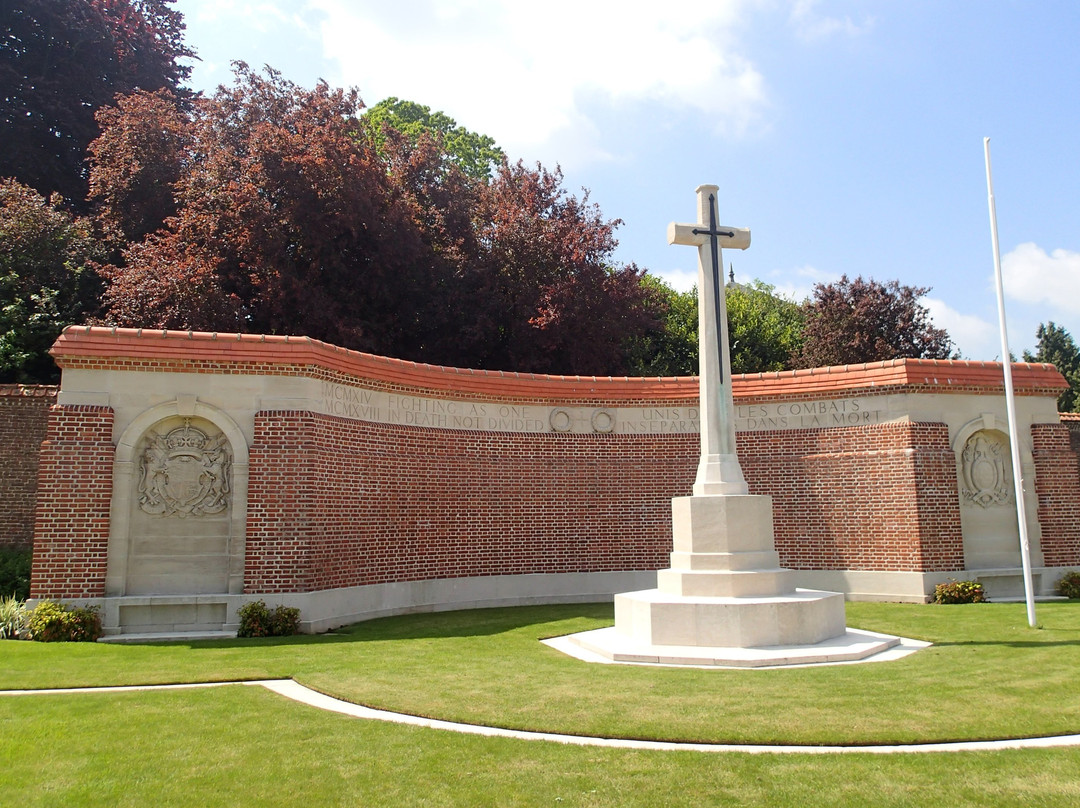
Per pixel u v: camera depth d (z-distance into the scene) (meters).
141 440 15.50
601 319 32.84
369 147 31.31
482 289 32.19
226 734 7.87
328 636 14.66
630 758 7.06
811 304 45.62
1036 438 20.09
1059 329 54.62
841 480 19.75
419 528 18.39
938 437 19.17
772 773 6.64
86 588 14.71
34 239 27.22
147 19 38.19
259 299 27.92
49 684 10.25
